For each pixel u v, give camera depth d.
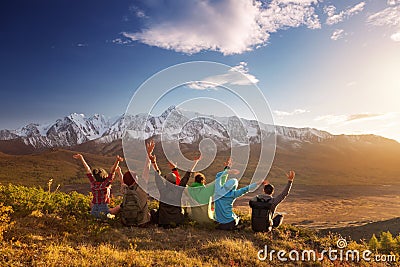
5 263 4.91
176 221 8.47
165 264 5.89
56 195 9.29
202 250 7.03
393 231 40.53
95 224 7.65
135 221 8.19
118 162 8.38
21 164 144.62
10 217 6.98
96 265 5.35
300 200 121.81
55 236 6.64
